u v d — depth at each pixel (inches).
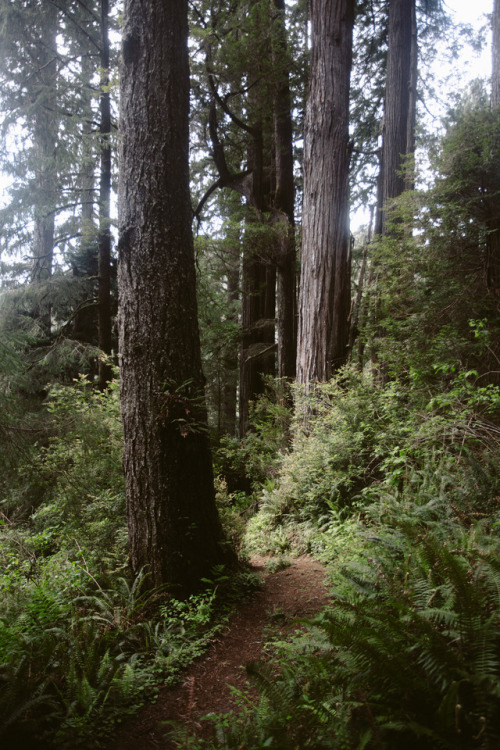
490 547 124.3
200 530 196.1
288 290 460.4
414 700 87.4
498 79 353.4
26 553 231.9
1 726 99.8
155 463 190.2
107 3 491.2
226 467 438.0
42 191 512.4
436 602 106.2
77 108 519.8
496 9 354.9
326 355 353.4
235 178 491.8
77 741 109.7
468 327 284.4
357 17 595.2
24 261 573.6
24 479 253.8
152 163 195.9
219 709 125.9
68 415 263.6
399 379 305.3
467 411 209.3
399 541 149.9
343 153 362.9
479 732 75.1
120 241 198.5
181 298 198.5
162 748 112.0
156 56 196.1
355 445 265.3
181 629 162.9
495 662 82.3
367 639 93.7
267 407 422.3
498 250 290.7
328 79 364.2
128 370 195.9
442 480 186.4
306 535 252.4
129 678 129.0
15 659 126.3
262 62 431.5
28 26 563.5
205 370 670.5
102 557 213.0
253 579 203.6
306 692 101.4
